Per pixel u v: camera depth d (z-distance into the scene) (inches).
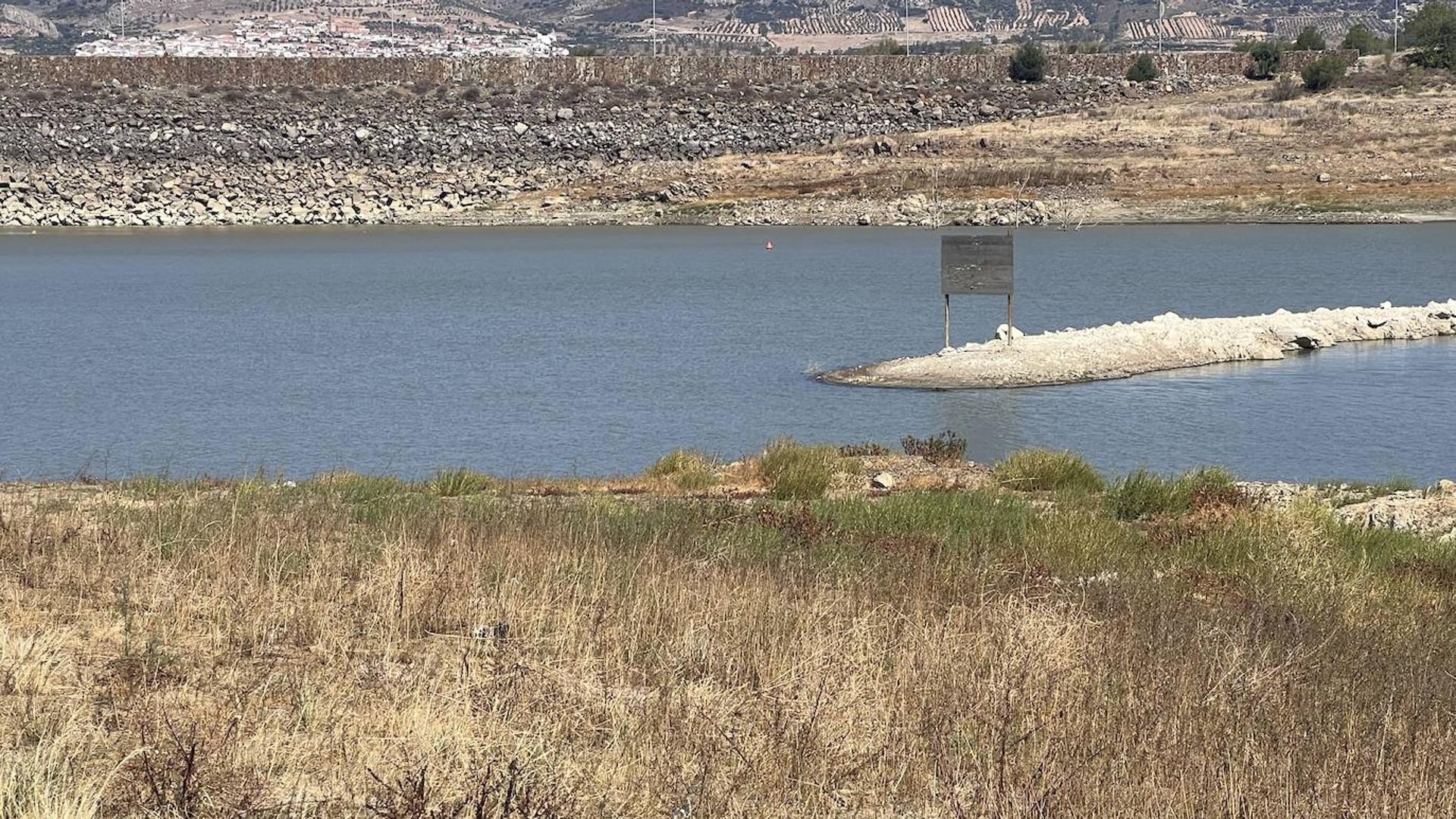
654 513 911.0
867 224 5295.3
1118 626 618.5
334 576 662.5
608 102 6560.0
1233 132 5654.5
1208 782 442.0
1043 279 3427.7
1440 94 6003.9
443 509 902.4
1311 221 4845.0
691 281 3631.9
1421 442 1536.7
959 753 463.2
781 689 511.2
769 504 968.9
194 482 1054.4
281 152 6195.9
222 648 556.1
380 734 465.4
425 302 3307.1
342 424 1801.2
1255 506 986.1
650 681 534.6
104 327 2945.4
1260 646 600.4
